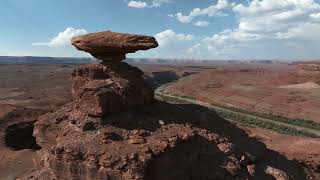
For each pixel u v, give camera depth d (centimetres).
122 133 2719
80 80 3098
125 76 3020
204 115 3288
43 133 3036
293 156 4306
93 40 2958
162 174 2547
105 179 2472
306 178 3450
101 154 2509
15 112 5622
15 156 4359
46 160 2800
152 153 2539
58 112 3098
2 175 3847
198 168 2764
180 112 3222
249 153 3088
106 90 2816
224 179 2770
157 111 3120
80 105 2855
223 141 2983
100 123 2756
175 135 2756
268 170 3070
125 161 2441
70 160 2562
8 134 5062
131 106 2988
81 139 2642
